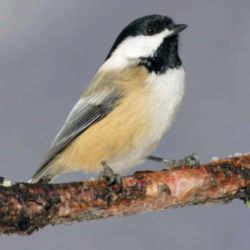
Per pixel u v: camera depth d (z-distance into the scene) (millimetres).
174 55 3127
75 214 3059
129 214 3072
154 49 3127
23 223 3049
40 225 3055
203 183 3072
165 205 3074
